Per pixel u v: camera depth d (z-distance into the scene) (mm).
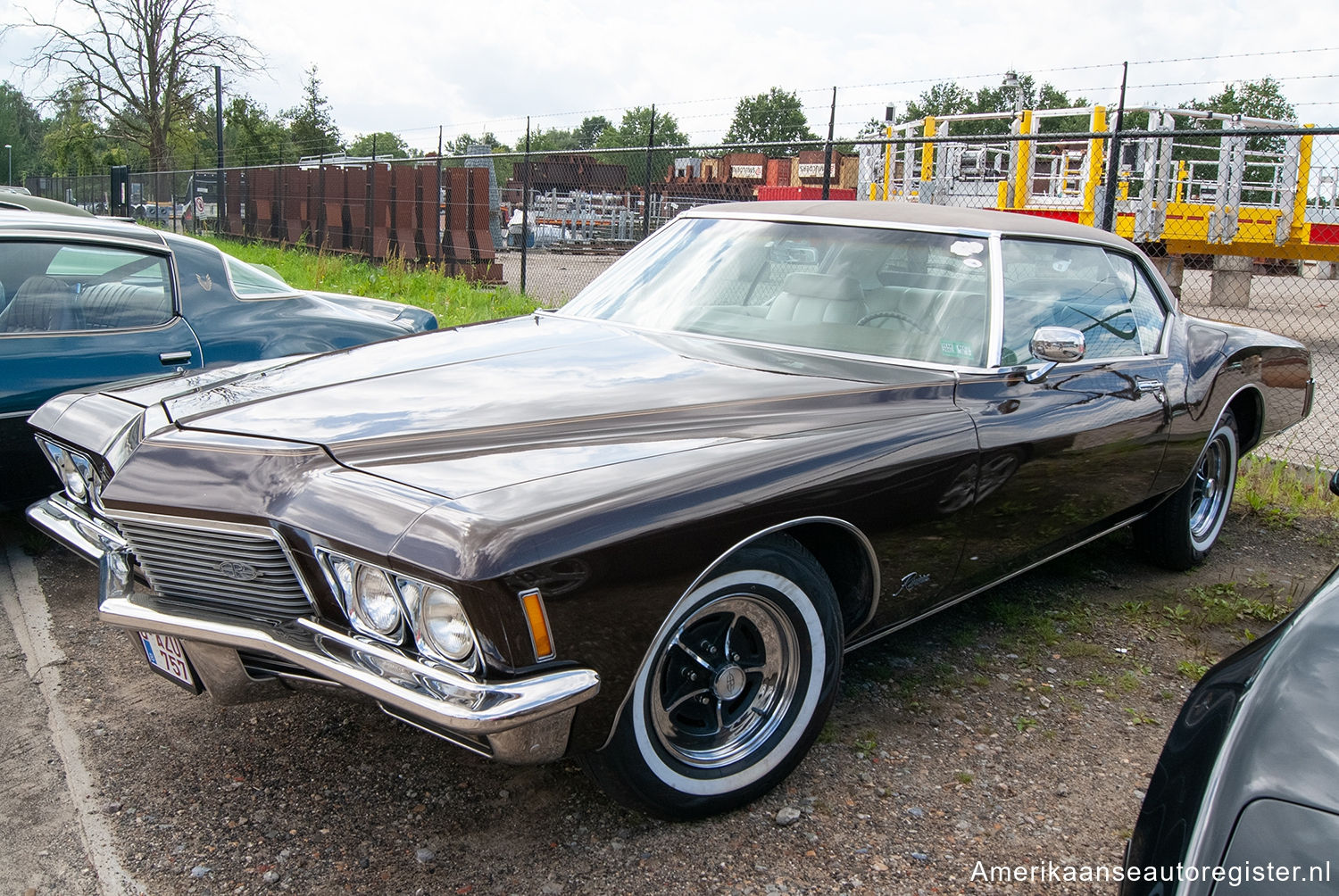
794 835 2443
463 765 2699
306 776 2637
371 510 2047
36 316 4117
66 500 3100
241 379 2910
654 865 2307
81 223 4430
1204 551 4539
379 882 2225
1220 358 4195
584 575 2012
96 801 2510
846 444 2541
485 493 2059
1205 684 1837
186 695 3076
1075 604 4066
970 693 3236
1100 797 2689
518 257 20188
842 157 21094
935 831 2494
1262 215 11914
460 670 1984
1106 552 4758
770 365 2941
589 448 2309
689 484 2205
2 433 3957
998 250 3266
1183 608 3973
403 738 2834
